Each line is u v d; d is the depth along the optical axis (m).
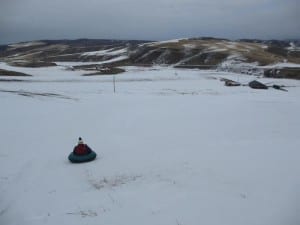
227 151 15.91
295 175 12.21
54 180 13.43
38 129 22.30
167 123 24.16
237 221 8.83
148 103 33.78
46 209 10.90
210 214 9.33
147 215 9.61
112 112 28.61
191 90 47.81
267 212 9.25
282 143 17.47
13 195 12.23
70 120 25.16
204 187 11.37
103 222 9.48
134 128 22.69
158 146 17.70
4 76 60.31
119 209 10.20
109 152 16.94
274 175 12.27
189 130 21.77
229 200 10.17
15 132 21.39
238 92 46.81
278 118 25.64
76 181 13.18
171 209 9.85
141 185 12.03
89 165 15.00
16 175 14.13
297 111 28.94
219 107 31.23
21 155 16.84
